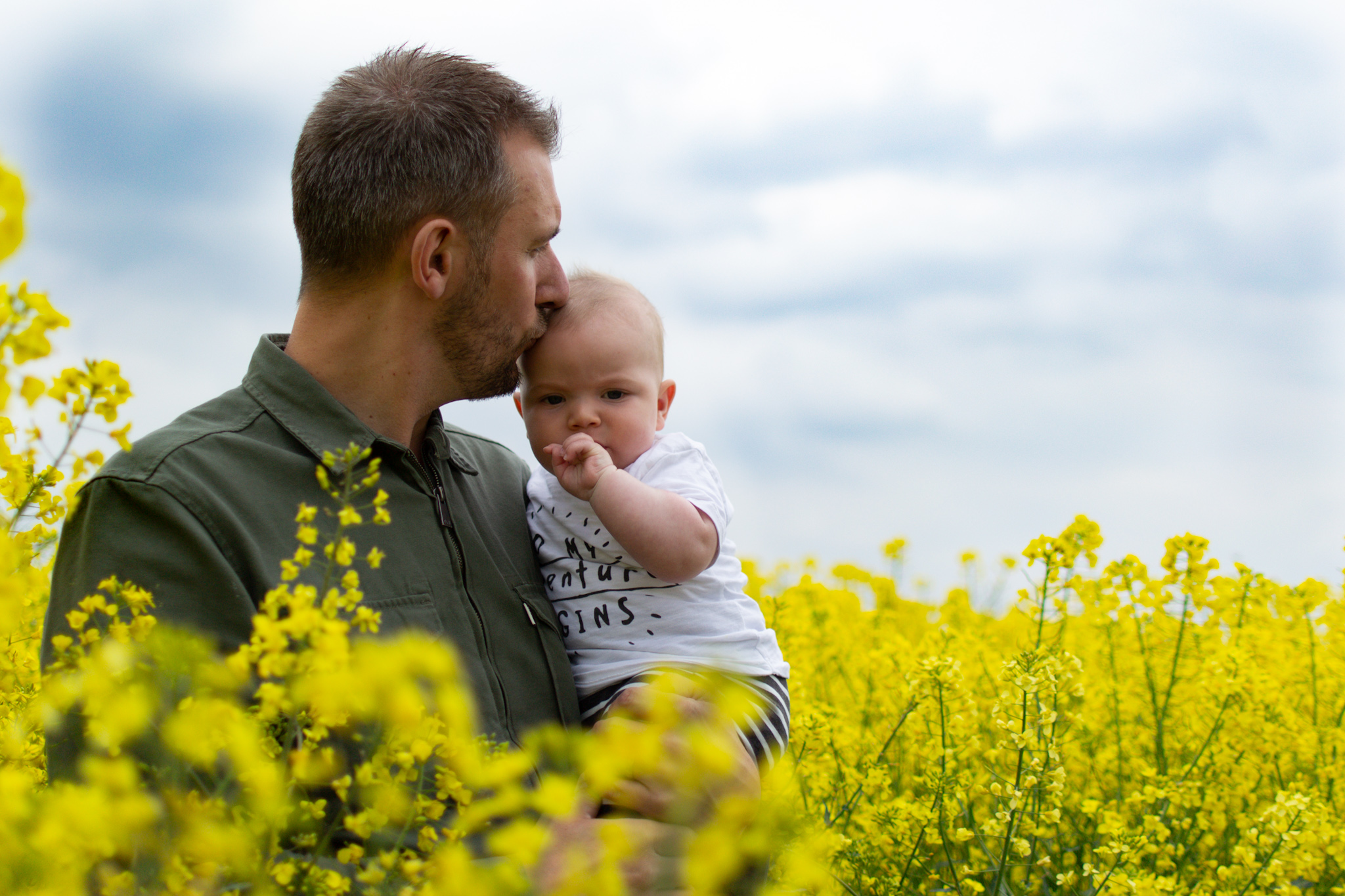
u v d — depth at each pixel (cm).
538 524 226
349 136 197
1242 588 380
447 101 200
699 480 216
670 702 105
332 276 200
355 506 190
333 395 201
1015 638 464
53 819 107
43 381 115
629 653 211
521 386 229
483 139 200
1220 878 288
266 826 126
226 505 178
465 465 224
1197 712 366
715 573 216
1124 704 390
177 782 130
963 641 407
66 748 157
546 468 222
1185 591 342
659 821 164
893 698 382
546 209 211
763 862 139
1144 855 305
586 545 217
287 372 196
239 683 127
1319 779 351
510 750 186
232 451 184
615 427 218
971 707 308
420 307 201
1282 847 277
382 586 188
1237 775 344
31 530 166
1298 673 397
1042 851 314
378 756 137
